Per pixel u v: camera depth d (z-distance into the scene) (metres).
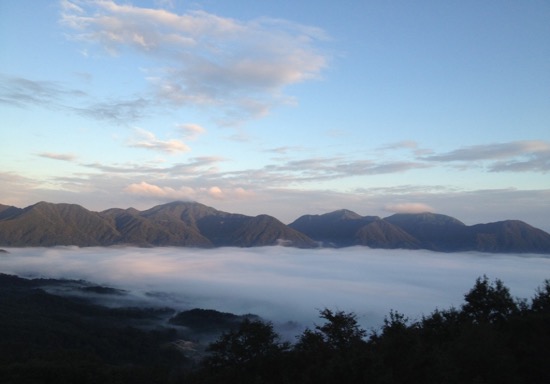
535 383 11.41
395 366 11.51
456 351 11.81
